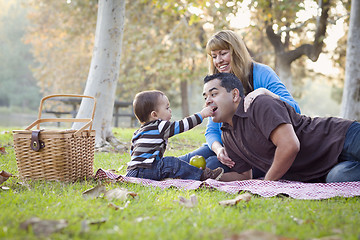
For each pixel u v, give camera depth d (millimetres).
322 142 3049
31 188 2752
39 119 3314
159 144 3264
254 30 14227
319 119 3160
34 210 2016
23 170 3057
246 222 1830
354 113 9023
